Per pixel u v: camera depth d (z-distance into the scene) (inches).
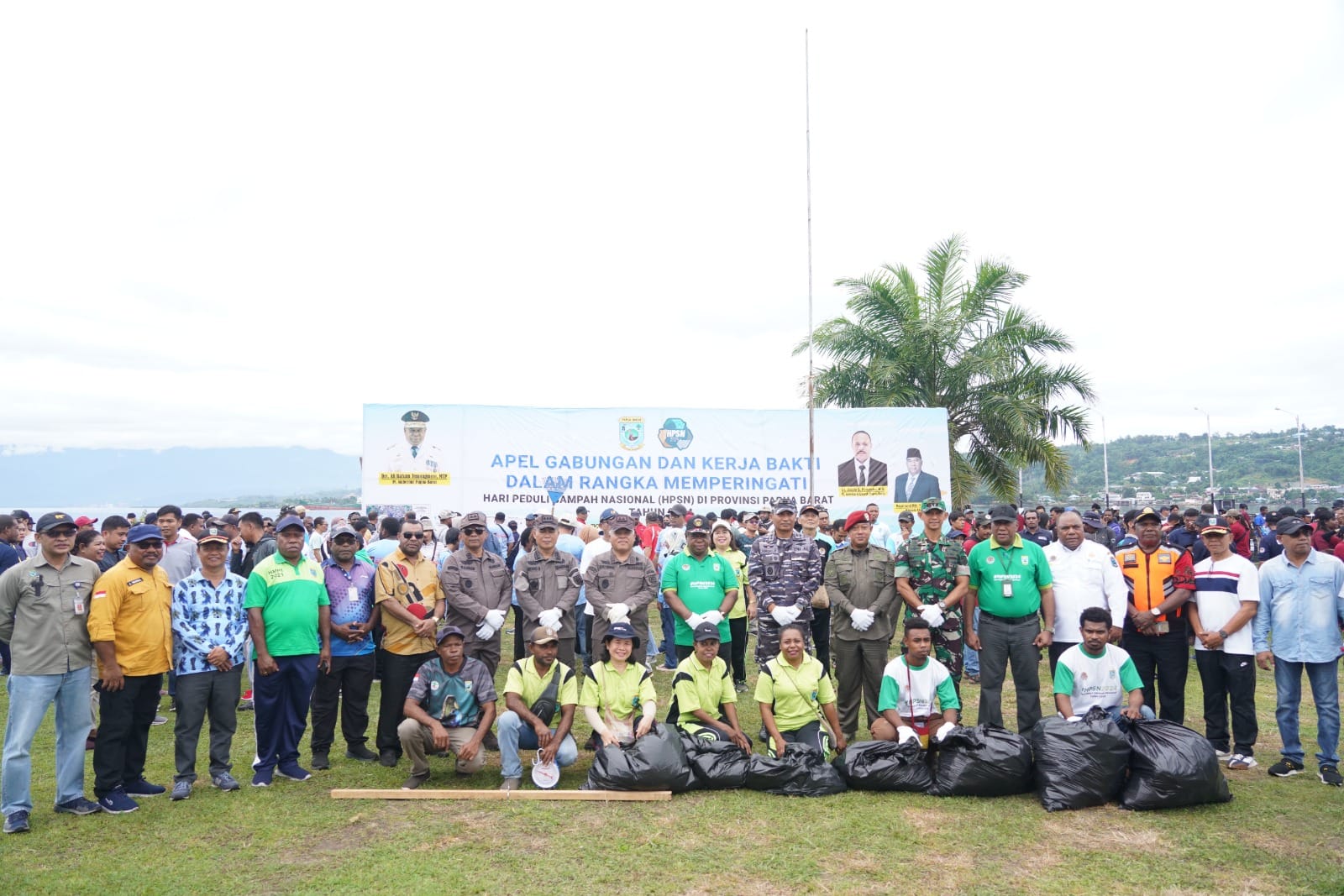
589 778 244.5
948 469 714.2
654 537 547.8
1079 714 259.3
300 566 261.6
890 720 260.7
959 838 205.5
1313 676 251.4
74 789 225.5
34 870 189.8
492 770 265.9
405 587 282.8
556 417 692.7
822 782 236.5
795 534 312.3
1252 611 260.8
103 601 224.4
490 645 295.3
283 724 257.8
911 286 842.8
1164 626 277.9
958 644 294.5
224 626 244.4
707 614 298.5
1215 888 179.9
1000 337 814.5
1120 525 639.1
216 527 384.8
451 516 573.3
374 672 287.0
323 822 218.7
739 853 197.6
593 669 263.1
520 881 183.8
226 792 243.6
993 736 238.1
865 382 822.5
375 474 671.1
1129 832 208.7
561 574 301.4
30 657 217.2
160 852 199.9
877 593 295.4
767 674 265.1
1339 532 551.5
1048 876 185.5
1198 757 223.3
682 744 245.9
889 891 179.0
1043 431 805.9
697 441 703.7
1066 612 281.1
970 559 288.0
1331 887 179.9
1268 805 226.5
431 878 185.5
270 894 177.5
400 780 256.7
